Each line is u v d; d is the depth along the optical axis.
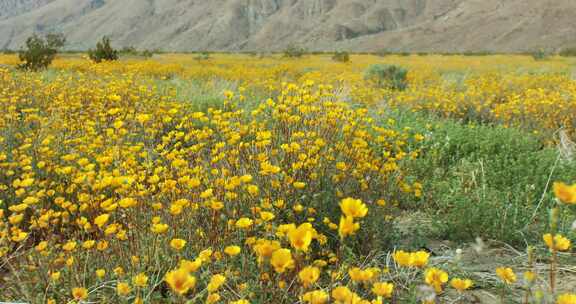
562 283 2.82
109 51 22.20
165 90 8.62
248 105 7.31
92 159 4.40
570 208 3.92
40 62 15.99
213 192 3.12
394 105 8.65
